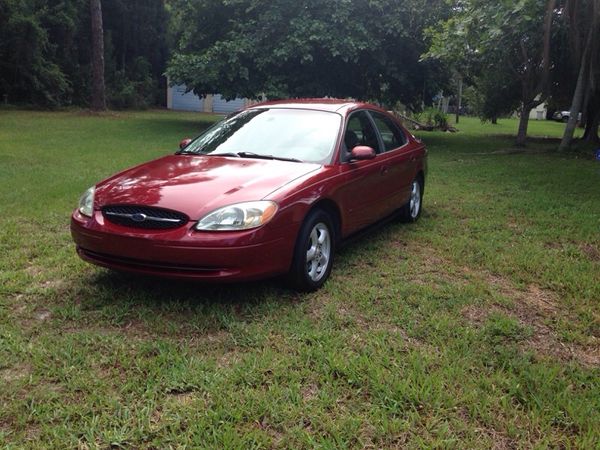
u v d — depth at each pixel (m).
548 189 9.12
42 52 27.83
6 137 14.23
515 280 4.73
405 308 4.03
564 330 3.77
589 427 2.67
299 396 2.86
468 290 4.41
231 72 17.97
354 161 4.90
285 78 17.86
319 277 4.38
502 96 19.58
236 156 4.80
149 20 34.53
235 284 4.37
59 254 5.09
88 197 4.21
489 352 3.42
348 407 2.79
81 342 3.42
